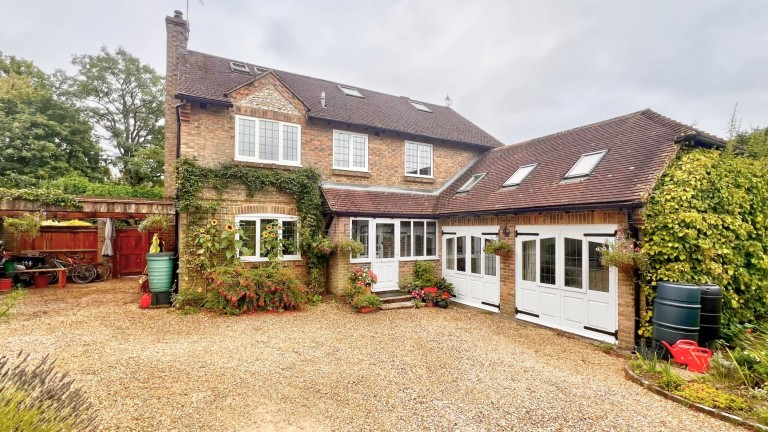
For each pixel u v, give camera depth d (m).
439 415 4.19
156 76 25.39
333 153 12.34
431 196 13.64
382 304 10.27
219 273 9.37
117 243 15.42
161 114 25.95
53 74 22.61
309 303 10.45
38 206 9.55
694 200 6.43
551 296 8.30
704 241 6.31
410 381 5.20
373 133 13.16
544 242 8.54
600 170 8.38
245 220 10.50
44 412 2.38
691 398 4.45
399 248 11.91
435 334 7.76
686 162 6.94
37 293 11.31
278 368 5.58
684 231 6.20
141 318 8.41
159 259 9.60
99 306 9.50
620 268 6.77
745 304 7.22
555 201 8.09
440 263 12.41
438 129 14.97
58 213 10.87
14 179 16.80
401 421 4.03
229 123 10.47
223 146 10.37
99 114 23.72
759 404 4.25
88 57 23.27
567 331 7.90
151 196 16.78
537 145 12.55
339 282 10.84
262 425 3.88
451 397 4.68
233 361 5.82
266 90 11.08
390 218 11.71
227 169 10.10
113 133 24.22
